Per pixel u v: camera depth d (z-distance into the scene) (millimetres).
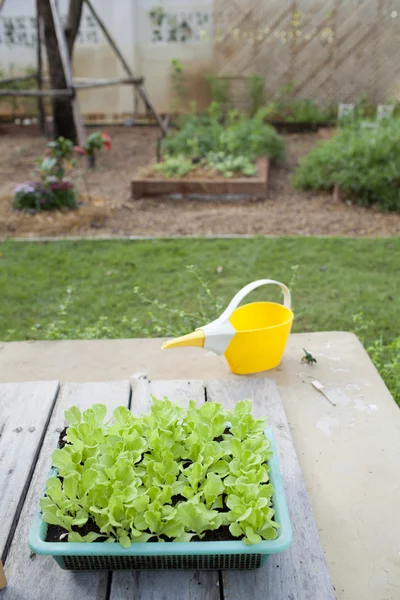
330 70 8016
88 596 1172
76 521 1155
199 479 1268
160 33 8031
